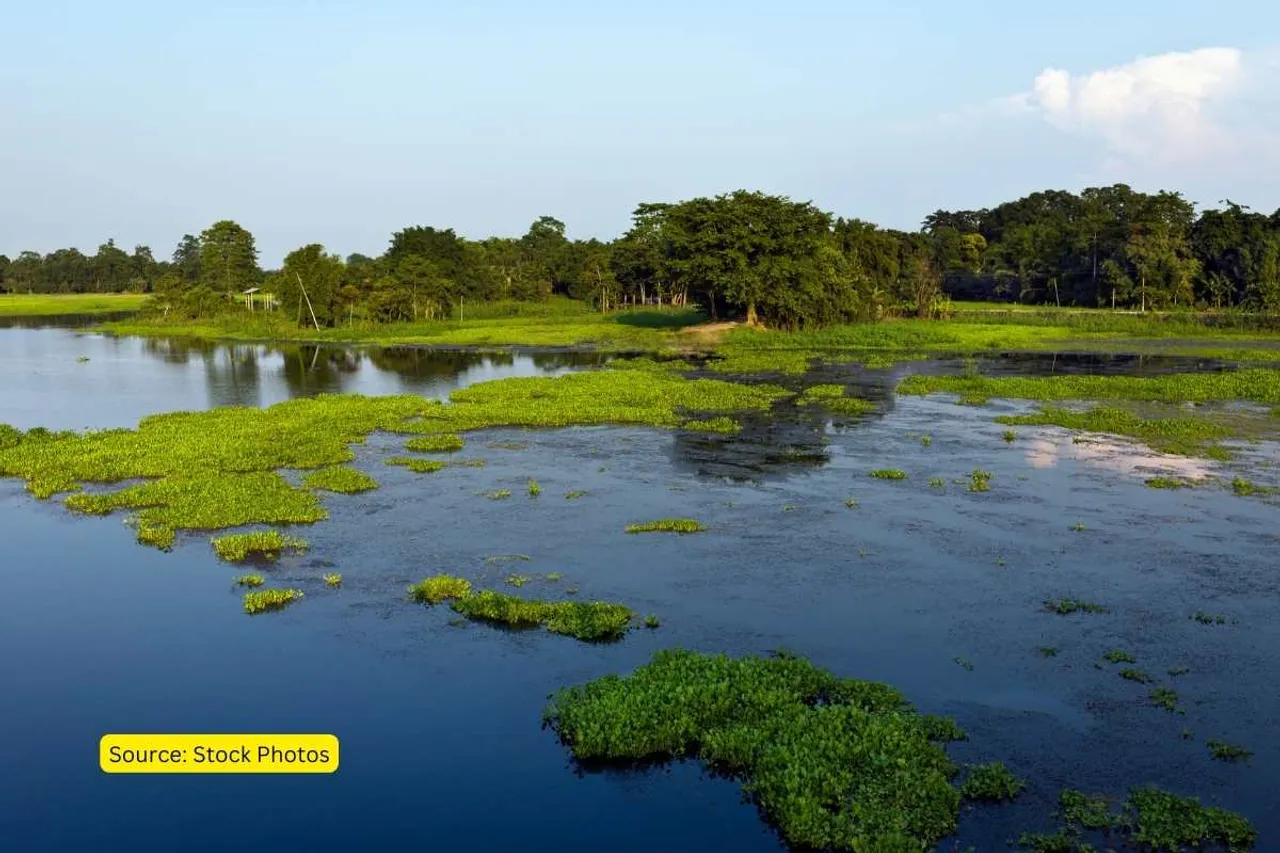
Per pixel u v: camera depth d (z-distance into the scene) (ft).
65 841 39.06
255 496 86.84
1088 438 114.83
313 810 40.88
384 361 228.63
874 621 59.06
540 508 84.89
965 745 44.50
